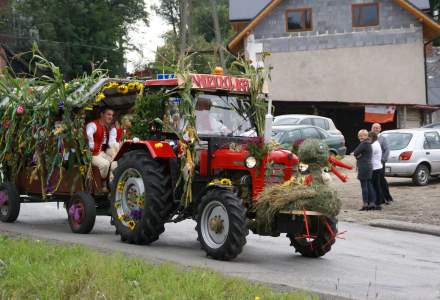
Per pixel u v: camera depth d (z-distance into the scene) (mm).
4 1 46406
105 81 11578
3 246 8914
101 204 12219
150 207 10406
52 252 8680
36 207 16062
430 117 41500
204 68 13836
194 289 6805
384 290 8258
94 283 6727
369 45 40062
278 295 6945
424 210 16734
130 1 55062
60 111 12328
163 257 9656
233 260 9844
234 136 10578
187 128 10250
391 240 12914
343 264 10031
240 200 9500
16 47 44188
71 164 12125
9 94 13031
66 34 47375
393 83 39938
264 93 10891
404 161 21172
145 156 10750
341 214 16250
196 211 10180
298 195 9266
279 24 40844
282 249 11227
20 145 12828
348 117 40344
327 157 9711
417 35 39562
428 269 9953
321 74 40562
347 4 40219
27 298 6621
